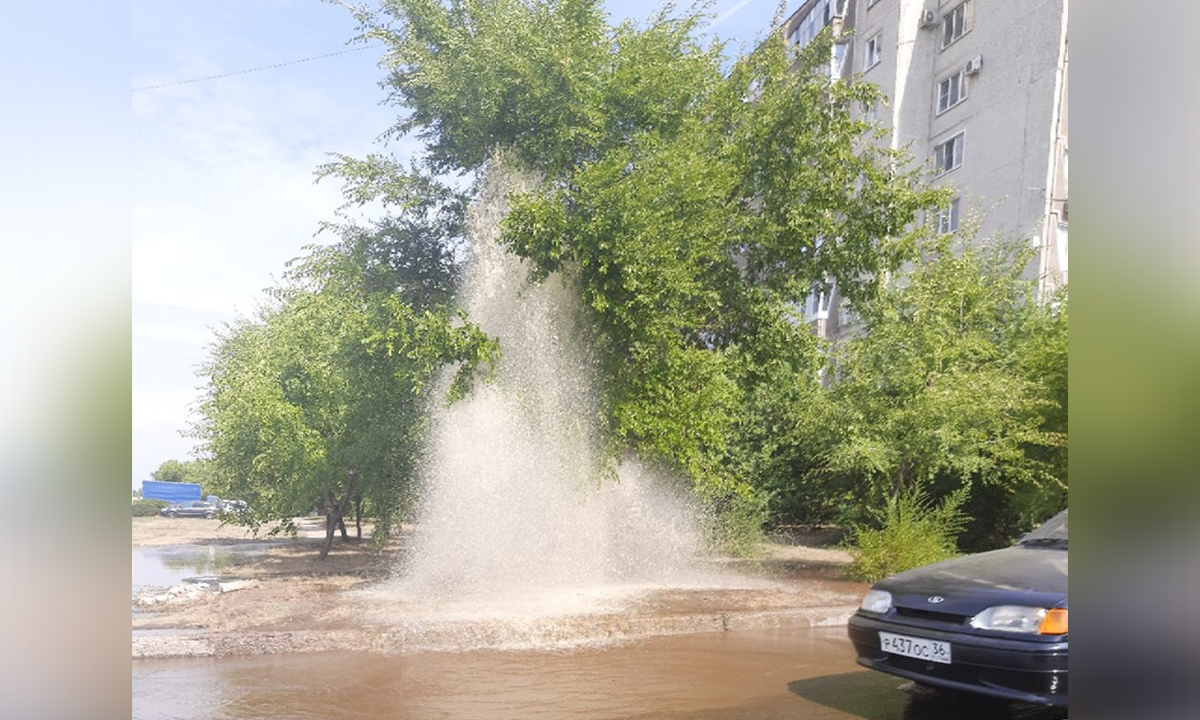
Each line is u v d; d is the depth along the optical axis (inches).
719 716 213.8
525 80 497.7
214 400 584.1
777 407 718.5
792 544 772.6
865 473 578.2
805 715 214.5
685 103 561.3
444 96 514.0
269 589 426.6
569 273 488.1
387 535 584.7
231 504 605.0
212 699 227.0
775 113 541.6
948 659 194.1
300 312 548.4
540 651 293.1
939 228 1112.2
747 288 568.7
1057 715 212.4
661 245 453.1
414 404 521.0
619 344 489.1
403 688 240.2
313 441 528.4
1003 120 1048.2
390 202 542.0
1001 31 1061.8
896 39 1181.7
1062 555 213.0
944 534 508.4
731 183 519.5
